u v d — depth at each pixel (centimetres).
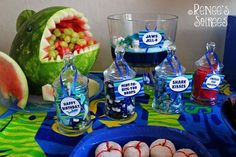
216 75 64
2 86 65
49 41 65
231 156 48
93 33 89
